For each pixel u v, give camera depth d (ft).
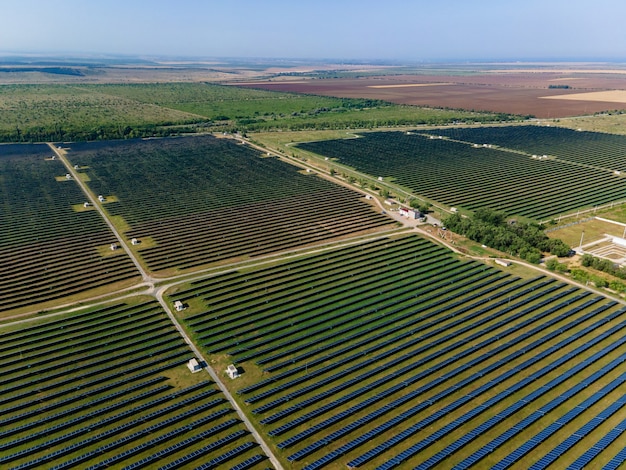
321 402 252.21
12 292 364.58
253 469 209.36
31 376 274.36
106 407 248.52
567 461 209.67
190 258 428.15
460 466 206.59
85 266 410.72
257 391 261.44
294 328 322.55
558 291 368.89
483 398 252.83
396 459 211.00
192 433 231.50
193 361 280.92
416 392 255.50
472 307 345.72
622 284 366.84
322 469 209.26
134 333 315.58
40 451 222.28
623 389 255.09
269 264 418.92
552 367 274.16
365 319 333.42
